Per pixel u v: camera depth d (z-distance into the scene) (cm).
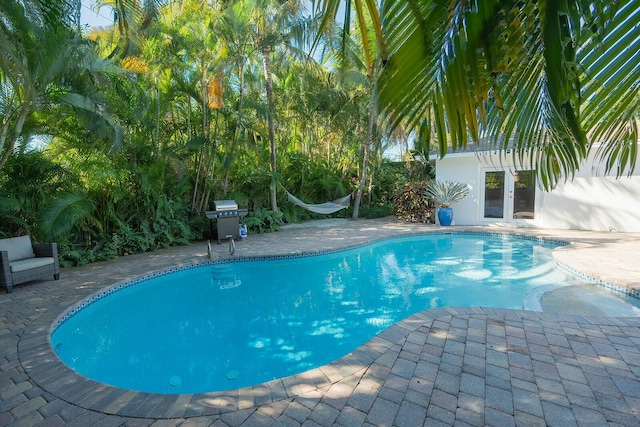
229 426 186
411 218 1194
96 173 598
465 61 90
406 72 97
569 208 890
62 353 349
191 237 840
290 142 1416
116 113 671
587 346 268
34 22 309
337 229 1048
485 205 1044
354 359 252
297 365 325
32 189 557
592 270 496
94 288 461
